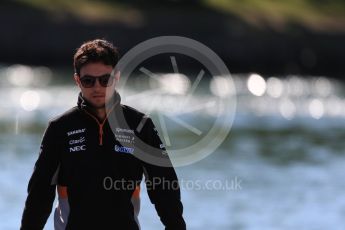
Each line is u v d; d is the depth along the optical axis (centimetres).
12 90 9838
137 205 1752
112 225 1703
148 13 14675
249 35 14838
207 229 3488
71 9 14238
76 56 1730
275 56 14838
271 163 5172
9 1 13950
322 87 12262
